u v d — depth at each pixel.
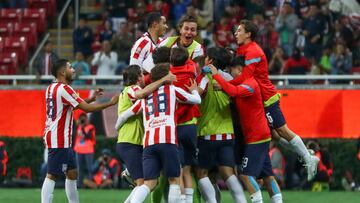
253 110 35.03
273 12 65.38
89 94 56.81
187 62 34.78
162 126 33.50
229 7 64.38
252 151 35.16
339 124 55.69
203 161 35.50
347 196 50.03
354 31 62.56
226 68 36.69
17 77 59.12
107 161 55.09
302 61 59.47
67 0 70.19
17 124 57.56
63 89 36.31
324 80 58.47
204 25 63.66
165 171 33.66
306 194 51.28
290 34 62.00
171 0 65.69
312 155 37.03
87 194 51.00
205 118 35.44
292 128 55.97
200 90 34.94
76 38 64.25
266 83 35.72
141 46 36.19
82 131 54.84
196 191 36.00
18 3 69.25
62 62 36.94
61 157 36.59
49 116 36.62
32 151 57.12
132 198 33.59
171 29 62.62
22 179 56.78
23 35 66.56
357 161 55.25
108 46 61.50
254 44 35.50
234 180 35.66
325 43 61.50
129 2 66.88
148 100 33.88
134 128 35.59
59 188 54.78
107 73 61.25
